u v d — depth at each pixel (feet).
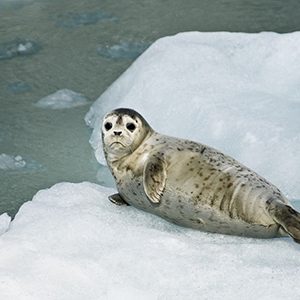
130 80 63.72
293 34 63.77
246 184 41.60
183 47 63.62
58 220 42.39
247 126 53.72
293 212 39.86
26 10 88.69
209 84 59.47
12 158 58.54
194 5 88.12
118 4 89.40
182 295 36.40
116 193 46.44
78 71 72.95
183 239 41.11
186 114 57.00
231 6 87.20
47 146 60.13
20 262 38.65
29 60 75.72
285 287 36.19
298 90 58.70
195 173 42.55
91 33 81.46
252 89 59.16
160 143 44.14
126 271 38.11
